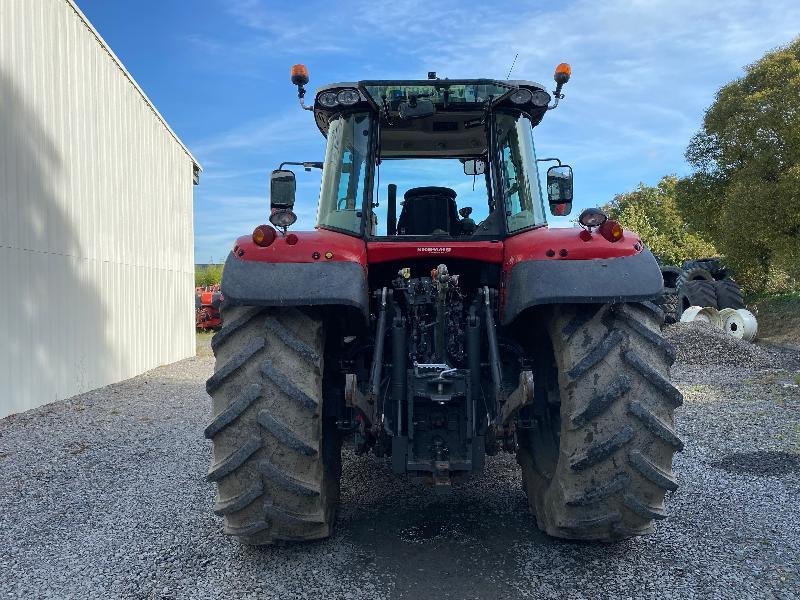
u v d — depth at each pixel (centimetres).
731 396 684
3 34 688
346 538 336
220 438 282
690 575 286
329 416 338
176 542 339
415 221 384
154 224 1121
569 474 275
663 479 270
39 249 750
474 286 364
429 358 326
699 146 1745
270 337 289
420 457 304
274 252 293
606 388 271
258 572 301
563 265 284
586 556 308
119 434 598
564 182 394
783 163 1512
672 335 1006
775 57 1575
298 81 363
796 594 268
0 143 680
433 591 279
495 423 300
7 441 579
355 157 359
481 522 355
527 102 354
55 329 782
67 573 308
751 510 359
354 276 289
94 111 892
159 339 1139
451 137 382
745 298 1705
